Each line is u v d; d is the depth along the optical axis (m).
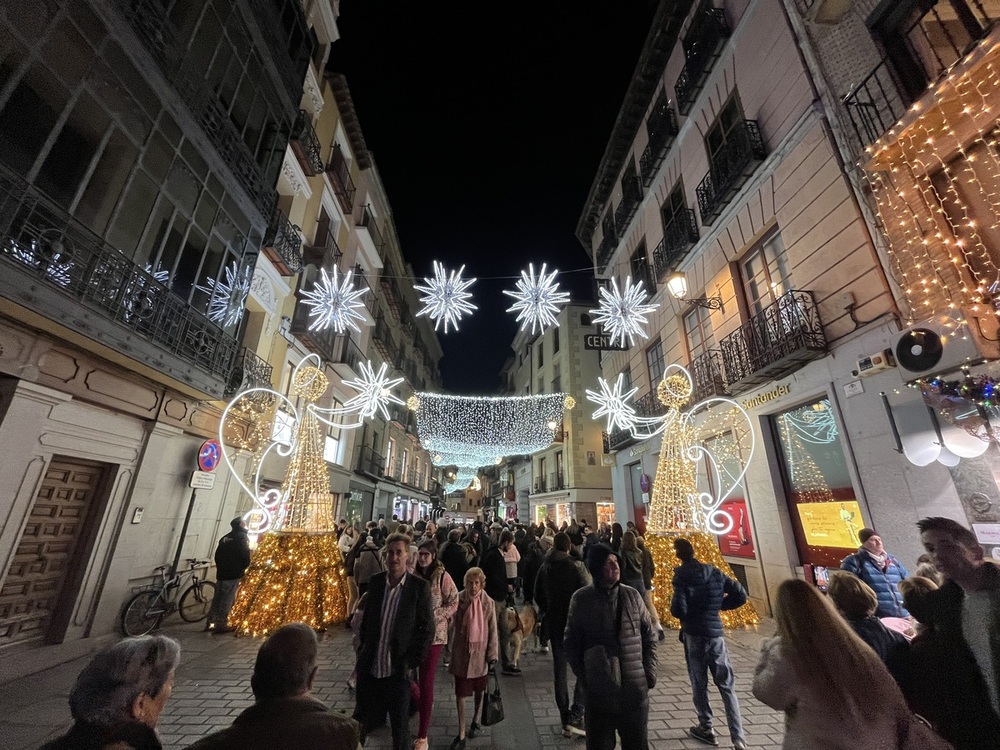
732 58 9.63
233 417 8.65
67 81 4.66
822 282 6.92
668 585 7.11
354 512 17.52
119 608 6.01
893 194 5.72
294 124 10.33
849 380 6.29
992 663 1.71
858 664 1.56
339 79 14.35
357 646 3.23
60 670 4.83
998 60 4.54
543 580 4.38
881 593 3.77
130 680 1.43
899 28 5.96
